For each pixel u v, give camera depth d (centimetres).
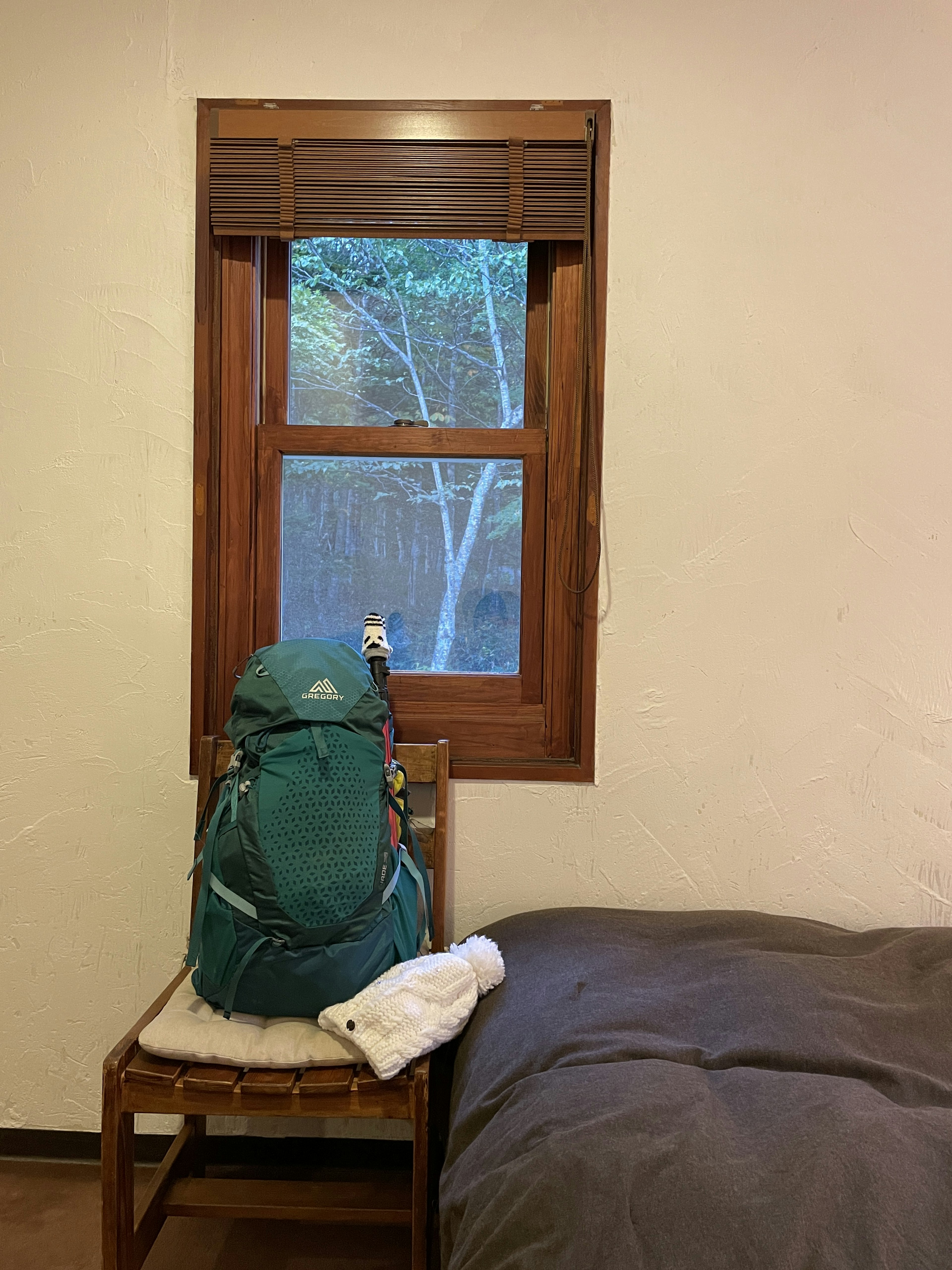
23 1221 138
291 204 143
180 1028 115
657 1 142
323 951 115
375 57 143
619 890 151
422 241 155
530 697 155
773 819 150
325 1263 132
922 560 147
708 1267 79
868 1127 91
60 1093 153
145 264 145
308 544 157
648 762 150
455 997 119
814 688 149
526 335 154
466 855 151
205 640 148
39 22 143
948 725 148
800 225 144
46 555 148
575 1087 100
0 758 150
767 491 147
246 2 142
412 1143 152
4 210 145
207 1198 123
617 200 144
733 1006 116
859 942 134
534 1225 86
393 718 153
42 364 146
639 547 148
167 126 144
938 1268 78
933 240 144
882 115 143
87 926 152
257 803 117
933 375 145
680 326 145
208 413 147
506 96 143
